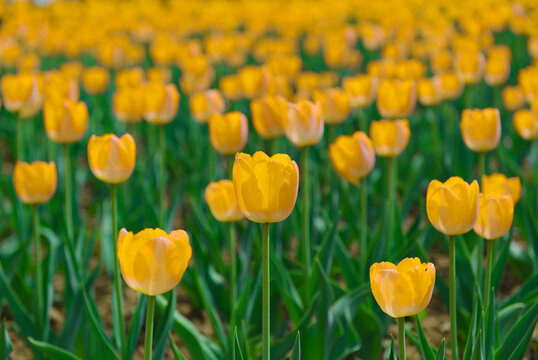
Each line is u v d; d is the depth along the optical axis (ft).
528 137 13.88
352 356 11.63
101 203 16.79
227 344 10.36
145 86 14.70
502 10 33.76
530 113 13.70
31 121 20.57
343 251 12.14
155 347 9.44
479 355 7.82
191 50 24.68
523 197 14.28
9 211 17.97
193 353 10.23
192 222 14.38
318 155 19.67
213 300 12.94
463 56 18.19
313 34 34.06
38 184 10.25
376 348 11.00
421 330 8.70
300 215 14.11
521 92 18.08
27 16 35.83
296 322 11.28
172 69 29.99
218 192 10.02
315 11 38.83
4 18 41.24
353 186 16.87
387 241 12.14
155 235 6.53
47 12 43.45
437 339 12.53
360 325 10.98
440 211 7.53
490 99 25.70
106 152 9.00
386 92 13.85
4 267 12.46
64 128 11.93
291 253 16.28
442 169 18.54
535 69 17.26
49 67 31.86
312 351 10.28
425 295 6.62
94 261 16.87
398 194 19.45
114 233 9.55
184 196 20.11
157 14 39.70
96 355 10.58
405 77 19.89
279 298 12.07
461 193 7.43
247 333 11.41
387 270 6.50
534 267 13.58
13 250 14.44
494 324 8.84
